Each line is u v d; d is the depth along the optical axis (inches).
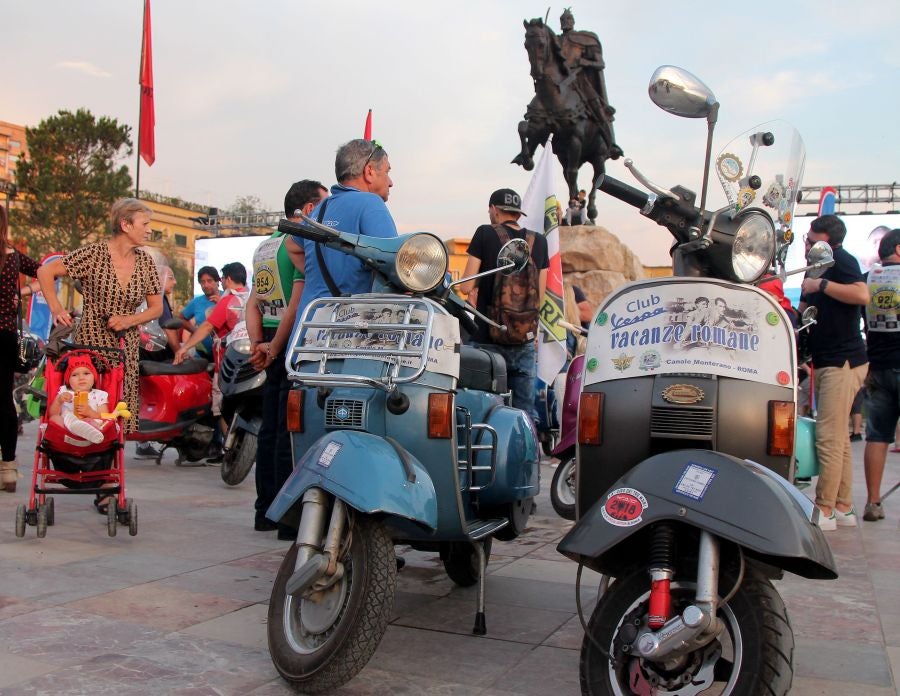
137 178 618.8
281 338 199.9
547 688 119.7
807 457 239.8
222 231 1576.0
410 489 119.0
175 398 301.1
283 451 202.8
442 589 168.1
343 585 118.4
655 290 136.4
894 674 127.6
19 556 180.4
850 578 181.5
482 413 162.1
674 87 135.2
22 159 1398.9
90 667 122.3
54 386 195.9
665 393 130.3
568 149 551.5
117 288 216.8
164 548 191.6
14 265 244.1
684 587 100.4
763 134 151.1
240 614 147.4
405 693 117.1
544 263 246.7
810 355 237.0
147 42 618.5
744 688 93.3
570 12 557.0
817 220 236.2
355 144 172.7
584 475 136.6
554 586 171.0
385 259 138.1
